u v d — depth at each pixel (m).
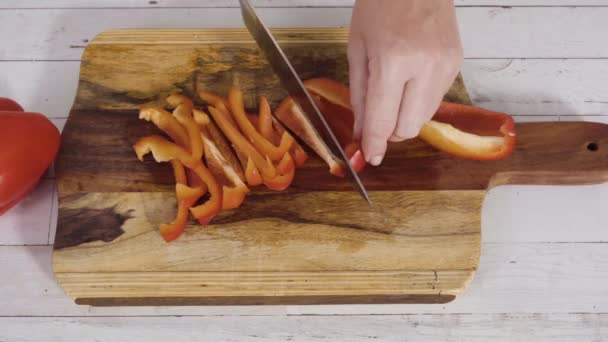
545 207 0.83
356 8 0.72
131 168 0.79
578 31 0.93
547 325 0.78
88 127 0.81
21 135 0.76
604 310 0.79
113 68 0.84
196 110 0.81
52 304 0.78
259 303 0.77
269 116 0.81
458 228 0.77
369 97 0.71
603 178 0.81
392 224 0.77
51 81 0.88
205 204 0.77
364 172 0.79
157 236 0.76
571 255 0.81
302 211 0.78
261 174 0.79
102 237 0.76
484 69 0.90
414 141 0.81
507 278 0.80
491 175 0.80
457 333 0.78
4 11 0.91
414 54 0.68
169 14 0.92
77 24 0.91
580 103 0.88
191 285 0.75
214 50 0.85
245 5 0.76
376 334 0.78
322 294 0.76
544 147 0.81
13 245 0.80
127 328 0.77
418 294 0.76
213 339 0.77
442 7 0.70
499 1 0.94
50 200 0.82
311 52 0.85
